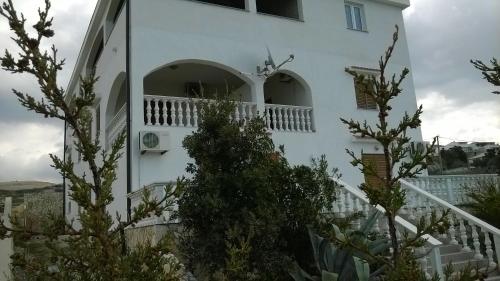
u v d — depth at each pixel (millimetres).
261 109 13844
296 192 7211
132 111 11930
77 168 20031
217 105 7160
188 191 6449
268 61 14023
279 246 6855
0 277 6824
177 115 13156
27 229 3365
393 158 3781
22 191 32156
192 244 6426
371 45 17125
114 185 13539
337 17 16609
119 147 3662
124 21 13297
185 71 15633
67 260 3373
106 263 3211
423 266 7398
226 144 6648
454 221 10398
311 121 15062
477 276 3748
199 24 13555
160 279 3488
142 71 12336
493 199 12125
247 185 6426
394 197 3656
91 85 3410
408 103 17281
